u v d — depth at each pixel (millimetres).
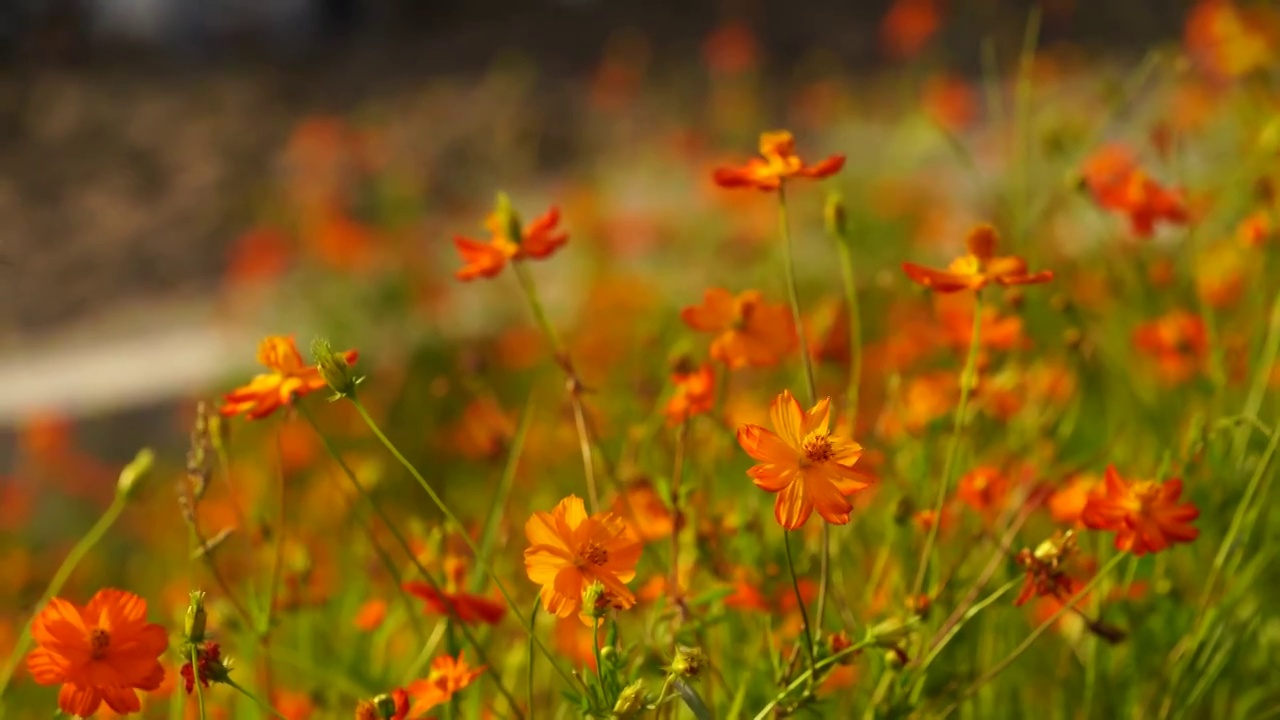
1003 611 2602
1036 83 6598
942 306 2811
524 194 9125
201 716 2359
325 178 8789
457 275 2572
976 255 2463
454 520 2373
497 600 2611
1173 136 3266
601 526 2354
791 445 2346
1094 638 2549
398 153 10180
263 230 7508
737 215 5355
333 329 5430
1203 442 2537
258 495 3023
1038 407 2738
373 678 2645
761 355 2539
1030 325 3006
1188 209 2938
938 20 9039
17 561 3611
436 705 2484
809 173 2490
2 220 9953
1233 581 2588
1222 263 2947
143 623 2355
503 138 8531
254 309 6203
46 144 11500
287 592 2660
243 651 2650
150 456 2602
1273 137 2959
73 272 9117
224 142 11320
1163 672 2553
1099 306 3047
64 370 6914
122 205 10156
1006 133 4090
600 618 2352
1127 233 3133
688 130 7684
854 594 2619
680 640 2482
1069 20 10727
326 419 4492
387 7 15148
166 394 5879
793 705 2389
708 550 2533
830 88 8039
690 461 2701
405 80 12922
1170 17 10578
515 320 5148
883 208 5004
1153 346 2834
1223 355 2775
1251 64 3459
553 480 2912
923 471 2596
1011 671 2602
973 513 2615
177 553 3482
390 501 3400
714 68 11539
